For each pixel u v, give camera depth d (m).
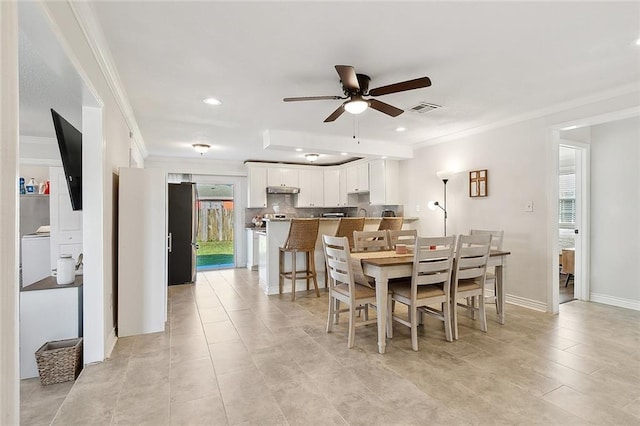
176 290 4.91
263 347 2.79
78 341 2.58
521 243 3.96
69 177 2.42
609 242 4.09
